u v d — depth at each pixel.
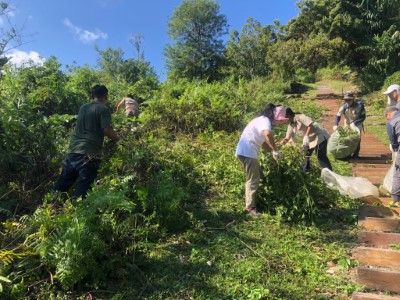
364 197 4.95
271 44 26.56
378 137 10.24
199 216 4.50
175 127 8.91
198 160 6.38
